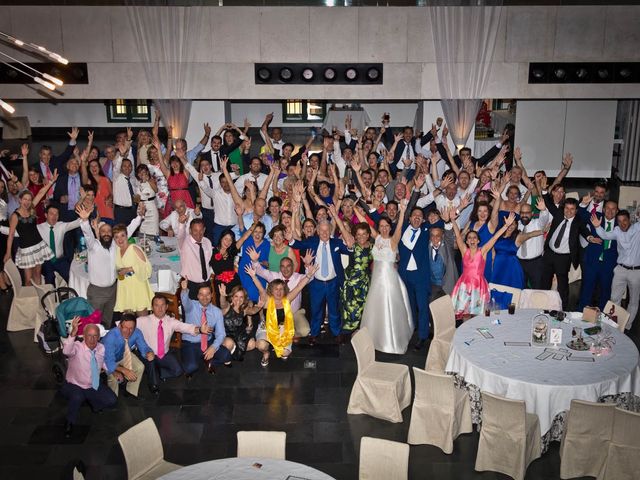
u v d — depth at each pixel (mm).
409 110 22219
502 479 5957
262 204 9203
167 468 5332
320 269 8359
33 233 9398
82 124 23422
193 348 7805
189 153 12211
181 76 13820
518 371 6215
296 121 22938
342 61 13828
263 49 13781
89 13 13633
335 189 10164
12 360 8320
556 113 15961
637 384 6352
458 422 6422
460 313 8180
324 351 8477
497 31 13602
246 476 4867
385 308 8227
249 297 8742
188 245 8273
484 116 16688
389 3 13547
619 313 7414
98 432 6781
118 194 11102
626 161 16734
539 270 9047
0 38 13711
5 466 6266
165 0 13516
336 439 6613
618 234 8617
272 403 7277
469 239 7957
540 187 9719
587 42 13695
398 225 8094
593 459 5824
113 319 8602
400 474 5020
